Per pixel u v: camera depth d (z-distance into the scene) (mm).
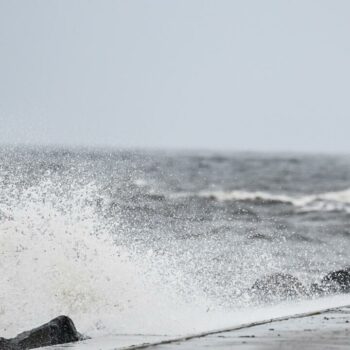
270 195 153750
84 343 21891
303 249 67062
